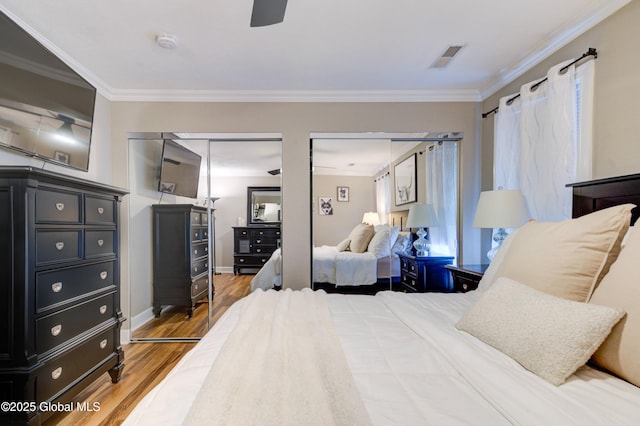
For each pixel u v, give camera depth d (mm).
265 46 2088
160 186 2924
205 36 1965
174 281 2977
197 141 2916
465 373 829
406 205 3039
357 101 2879
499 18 1822
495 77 2602
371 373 854
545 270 1104
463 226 2941
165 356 2461
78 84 2072
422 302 1544
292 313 1337
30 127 1690
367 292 3059
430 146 3006
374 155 2994
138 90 2744
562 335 809
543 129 2051
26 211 1398
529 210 2145
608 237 1033
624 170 1592
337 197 3004
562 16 1805
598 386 749
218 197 2988
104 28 1874
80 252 1730
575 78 1844
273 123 2855
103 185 1874
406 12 1756
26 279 1394
